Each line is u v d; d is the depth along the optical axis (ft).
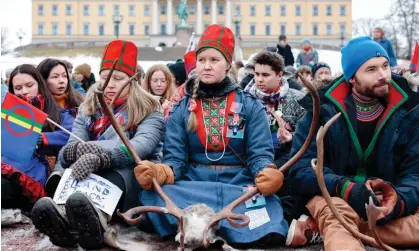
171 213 13.47
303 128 15.16
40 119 16.94
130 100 16.38
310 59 66.44
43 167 17.83
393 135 14.66
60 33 312.09
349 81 14.88
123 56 16.44
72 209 13.26
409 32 159.22
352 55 14.58
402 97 14.66
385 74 14.30
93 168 14.74
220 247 14.23
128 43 16.48
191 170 15.94
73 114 20.16
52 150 18.33
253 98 16.01
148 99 16.57
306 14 313.73
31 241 15.33
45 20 312.29
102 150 15.05
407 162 14.84
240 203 13.91
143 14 309.01
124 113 16.52
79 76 37.81
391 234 14.17
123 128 16.40
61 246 14.40
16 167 17.13
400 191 14.11
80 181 14.71
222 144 15.71
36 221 13.57
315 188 14.49
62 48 231.91
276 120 19.57
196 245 13.38
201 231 13.25
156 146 16.56
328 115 14.87
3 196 17.07
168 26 298.56
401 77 14.89
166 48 194.80
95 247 14.06
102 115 16.69
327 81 20.72
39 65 20.58
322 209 13.97
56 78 20.35
